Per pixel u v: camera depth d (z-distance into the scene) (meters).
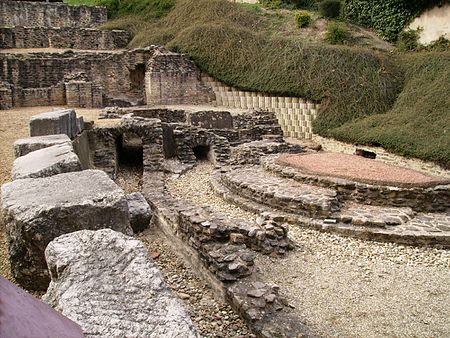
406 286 6.64
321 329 5.32
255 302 5.42
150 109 19.09
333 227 8.86
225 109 20.97
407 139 16.42
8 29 25.61
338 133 19.06
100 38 27.83
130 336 2.50
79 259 3.18
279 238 7.75
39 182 5.18
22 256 4.41
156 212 9.13
